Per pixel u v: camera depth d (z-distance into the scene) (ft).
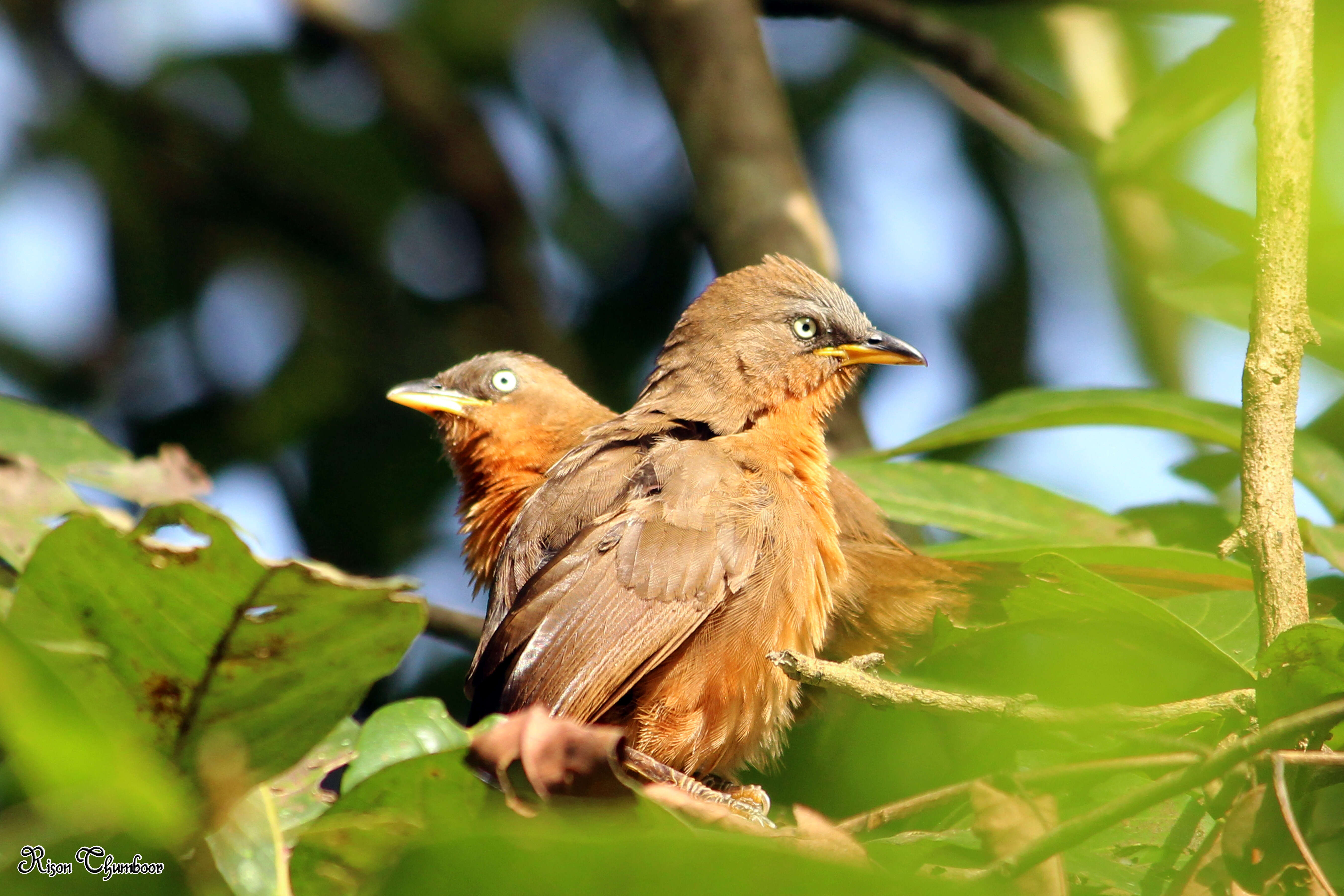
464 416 41.11
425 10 55.72
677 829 15.52
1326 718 16.37
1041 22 50.34
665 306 52.24
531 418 40.91
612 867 13.15
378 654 15.24
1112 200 43.24
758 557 29.01
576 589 28.73
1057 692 26.58
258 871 16.42
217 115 55.16
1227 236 32.07
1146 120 30.14
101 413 51.19
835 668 19.19
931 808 21.44
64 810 13.67
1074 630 23.91
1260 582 20.08
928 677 31.24
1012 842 16.63
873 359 35.04
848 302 35.99
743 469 31.01
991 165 51.96
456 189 52.70
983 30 50.80
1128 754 21.81
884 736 29.01
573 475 32.30
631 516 29.50
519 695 27.84
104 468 25.93
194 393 51.72
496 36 55.93
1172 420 29.73
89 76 54.34
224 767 14.55
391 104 53.06
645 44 42.73
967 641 25.04
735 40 41.78
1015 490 31.07
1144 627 22.94
